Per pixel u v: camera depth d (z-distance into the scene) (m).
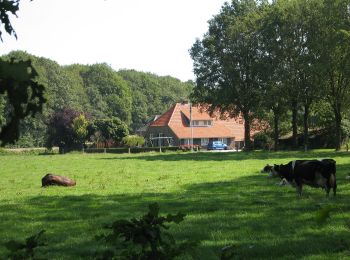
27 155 68.12
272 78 53.16
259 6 62.56
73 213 14.09
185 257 8.11
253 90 56.94
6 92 2.28
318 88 51.09
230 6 62.84
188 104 100.56
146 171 30.03
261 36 55.56
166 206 14.74
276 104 57.56
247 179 23.00
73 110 81.56
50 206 15.82
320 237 9.77
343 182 19.69
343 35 46.16
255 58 57.38
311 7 51.16
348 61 47.12
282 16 53.06
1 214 14.28
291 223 11.38
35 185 23.58
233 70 56.84
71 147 79.12
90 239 10.29
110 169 32.78
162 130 95.94
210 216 12.73
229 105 61.84
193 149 77.00
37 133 99.06
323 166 15.55
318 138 63.47
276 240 9.65
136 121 157.88
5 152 72.75
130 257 3.23
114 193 19.00
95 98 139.12
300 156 42.75
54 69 125.06
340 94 51.69
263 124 68.25
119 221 3.24
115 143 81.81
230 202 15.40
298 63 51.50
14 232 11.39
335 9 49.00
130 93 154.38
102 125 81.38
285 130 68.62
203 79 60.56
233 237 10.07
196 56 61.75
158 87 176.88
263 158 41.50
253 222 11.67
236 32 56.88
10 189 22.00
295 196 16.27
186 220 12.20
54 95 121.38
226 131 97.12
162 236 3.37
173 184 21.80
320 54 48.62
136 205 15.34
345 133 61.62
